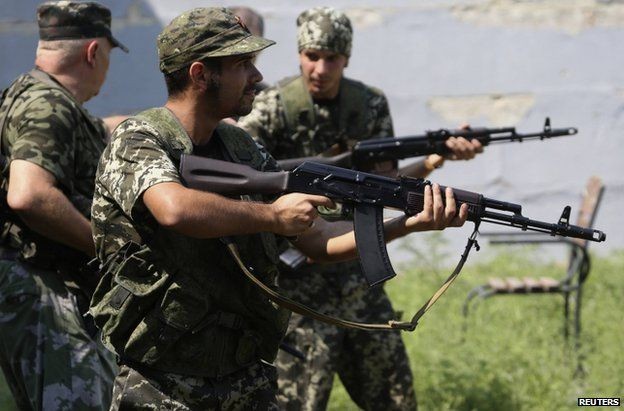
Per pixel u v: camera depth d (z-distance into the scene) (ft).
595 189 21.13
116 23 27.58
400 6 27.89
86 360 12.37
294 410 14.47
